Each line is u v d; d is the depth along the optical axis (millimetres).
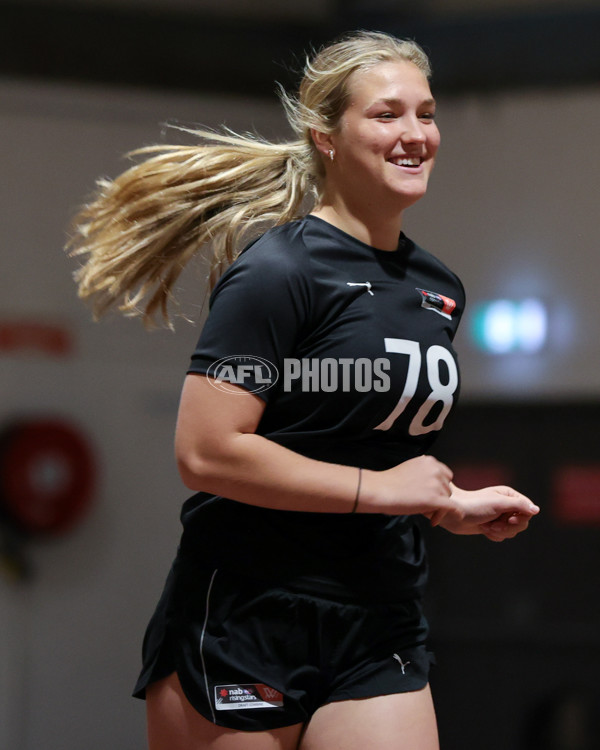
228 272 6129
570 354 17562
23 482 17250
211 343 5949
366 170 6199
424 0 17781
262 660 6168
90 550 17609
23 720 17125
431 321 6355
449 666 18641
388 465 6348
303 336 6105
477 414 18656
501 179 17875
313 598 6184
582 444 18344
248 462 5793
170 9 17703
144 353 17859
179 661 6273
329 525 6250
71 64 17328
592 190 17547
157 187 7039
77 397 17578
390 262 6387
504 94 17844
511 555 18594
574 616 18344
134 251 7094
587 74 17469
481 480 18594
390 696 6234
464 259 17969
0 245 17281
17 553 17375
